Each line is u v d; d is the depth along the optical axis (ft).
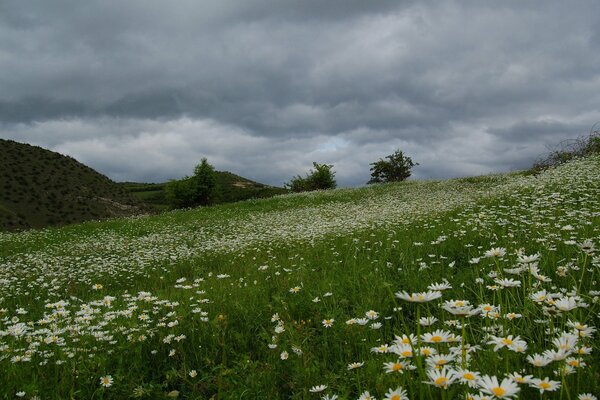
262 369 11.35
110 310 18.89
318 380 10.28
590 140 64.23
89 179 209.15
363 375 9.71
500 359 7.95
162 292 23.47
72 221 167.02
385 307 14.78
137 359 12.98
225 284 22.61
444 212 41.06
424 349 6.63
